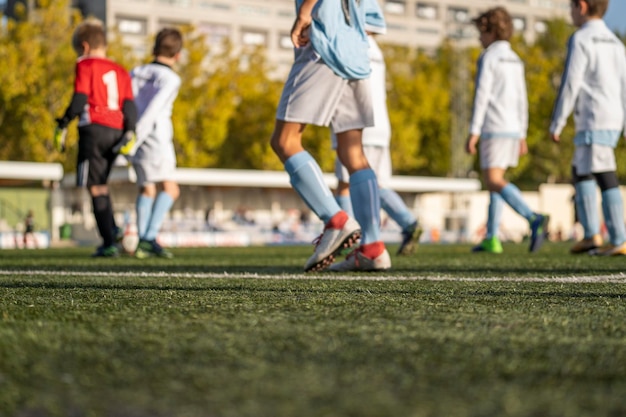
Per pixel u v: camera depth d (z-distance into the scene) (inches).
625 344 96.3
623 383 74.1
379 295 161.5
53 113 2017.7
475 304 143.0
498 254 456.8
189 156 2206.0
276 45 3998.5
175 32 434.6
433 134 2657.5
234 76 2349.9
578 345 95.0
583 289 179.8
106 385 72.5
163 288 183.5
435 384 72.3
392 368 79.7
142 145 428.8
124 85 410.0
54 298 154.5
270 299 151.4
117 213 1780.3
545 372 78.4
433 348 91.6
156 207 434.3
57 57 2025.1
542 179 2938.0
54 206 1722.4
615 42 408.5
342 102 244.8
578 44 404.5
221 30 3855.8
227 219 1989.4
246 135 2388.0
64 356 86.4
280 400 65.4
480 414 61.2
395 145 2493.8
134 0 3592.5
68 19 2071.9
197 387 71.1
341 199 377.1
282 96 241.9
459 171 2657.5
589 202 429.7
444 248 653.9
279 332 103.7
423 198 2321.6
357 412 61.1
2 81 1963.6
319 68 235.1
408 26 4387.3
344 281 209.6
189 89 2255.2
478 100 483.5
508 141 487.5
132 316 121.9
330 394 67.6
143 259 407.2
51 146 1995.6
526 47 2827.3
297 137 246.8
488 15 484.4
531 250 485.7
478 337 100.1
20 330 105.3
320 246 248.7
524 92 489.7
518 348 92.1
